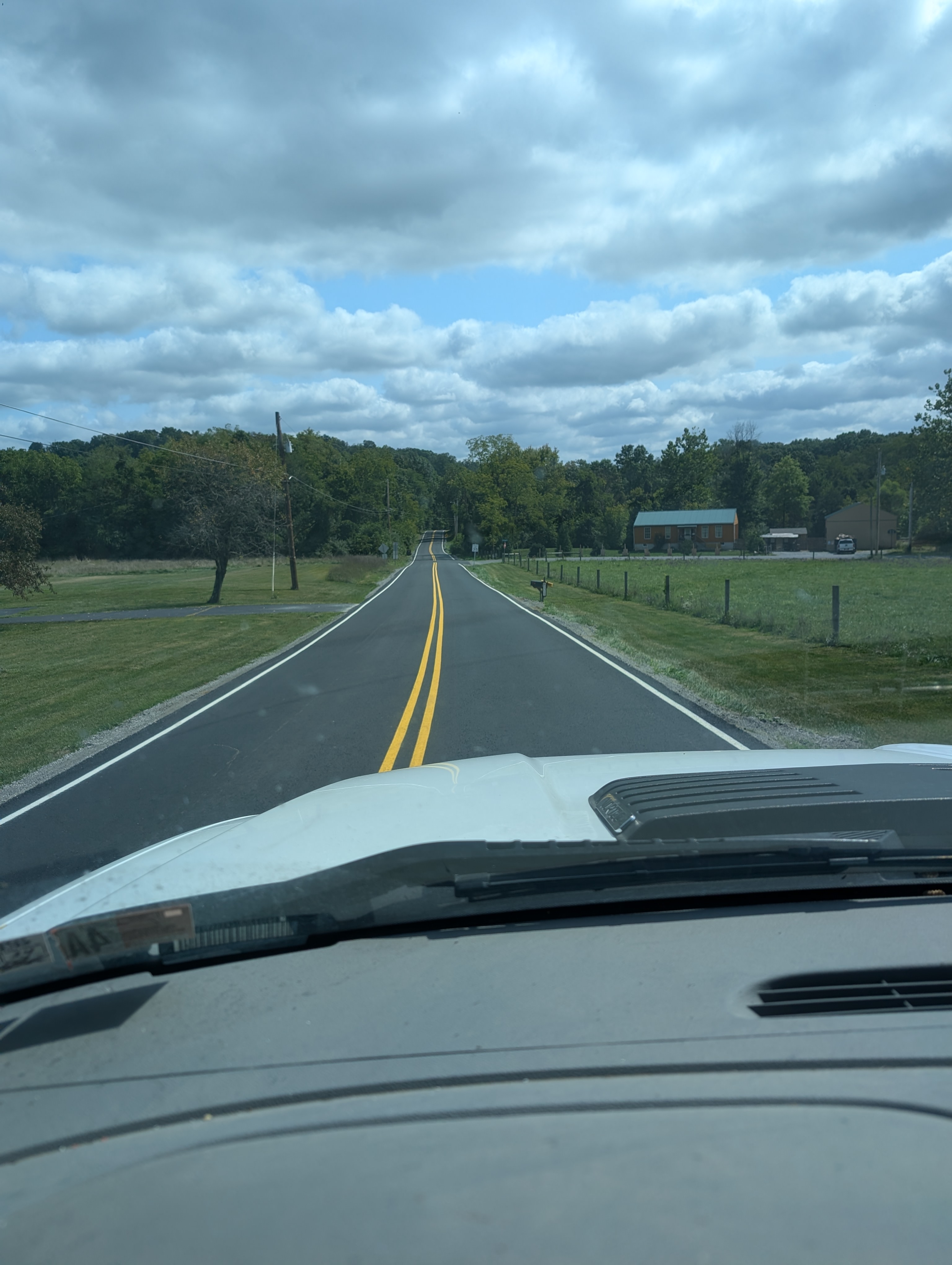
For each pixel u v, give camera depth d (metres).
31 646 21.89
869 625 17.38
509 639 18.86
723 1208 0.97
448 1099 1.26
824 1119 1.17
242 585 47.94
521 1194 1.01
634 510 129.75
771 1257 0.88
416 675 13.95
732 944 1.79
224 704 12.34
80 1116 1.28
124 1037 1.51
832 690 11.00
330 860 1.91
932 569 44.12
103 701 13.22
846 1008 1.54
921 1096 1.23
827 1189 1.01
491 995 1.61
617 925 1.91
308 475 105.50
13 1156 1.19
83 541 91.62
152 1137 1.21
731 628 18.78
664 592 30.02
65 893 1.93
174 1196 1.06
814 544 97.12
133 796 7.45
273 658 17.81
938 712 9.45
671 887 1.92
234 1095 1.31
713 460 127.88
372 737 9.34
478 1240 0.93
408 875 1.86
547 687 12.13
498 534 117.00
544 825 2.17
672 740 8.45
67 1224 1.02
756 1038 1.41
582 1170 1.06
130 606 34.34
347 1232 0.96
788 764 2.74
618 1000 1.56
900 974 1.64
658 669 13.38
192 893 1.79
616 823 2.14
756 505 122.31
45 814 7.01
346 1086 1.31
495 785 2.64
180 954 1.79
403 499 134.12
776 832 2.07
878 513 63.97
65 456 95.31
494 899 1.89
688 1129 1.15
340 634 21.89
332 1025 1.52
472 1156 1.10
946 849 2.01
